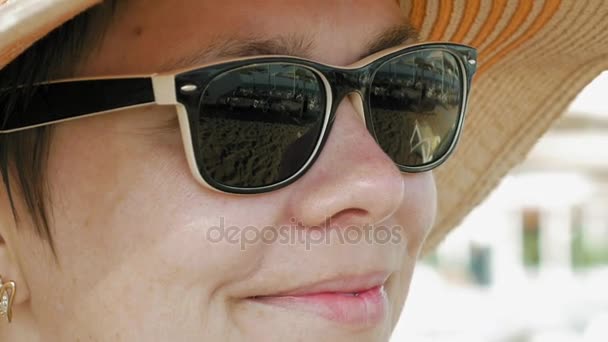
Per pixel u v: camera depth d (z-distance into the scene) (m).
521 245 8.16
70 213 1.19
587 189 7.57
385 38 1.30
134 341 1.18
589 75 1.82
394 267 1.33
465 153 1.96
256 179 1.15
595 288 7.96
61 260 1.22
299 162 1.17
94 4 1.08
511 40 1.68
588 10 1.55
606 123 6.71
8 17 1.02
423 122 1.36
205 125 1.11
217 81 1.11
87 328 1.22
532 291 7.93
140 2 1.15
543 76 1.85
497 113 1.91
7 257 1.29
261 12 1.17
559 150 7.11
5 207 1.26
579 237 8.21
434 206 1.43
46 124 1.17
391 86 1.29
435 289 8.02
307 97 1.17
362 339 1.27
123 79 1.12
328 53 1.23
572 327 7.38
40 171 1.20
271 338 1.21
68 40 1.17
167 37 1.14
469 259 8.29
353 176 1.16
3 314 1.30
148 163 1.14
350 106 1.25
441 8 1.56
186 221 1.14
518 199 7.89
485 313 7.57
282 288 1.20
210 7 1.15
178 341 1.17
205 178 1.12
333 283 1.23
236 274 1.17
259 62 1.13
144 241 1.15
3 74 1.19
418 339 7.07
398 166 1.33
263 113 1.14
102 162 1.16
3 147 1.23
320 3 1.22
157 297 1.16
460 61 1.41
